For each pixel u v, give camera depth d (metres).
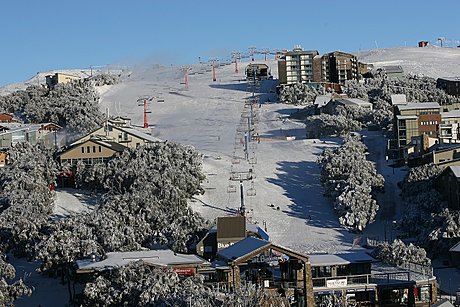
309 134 120.50
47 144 116.69
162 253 57.97
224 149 115.00
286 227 82.56
